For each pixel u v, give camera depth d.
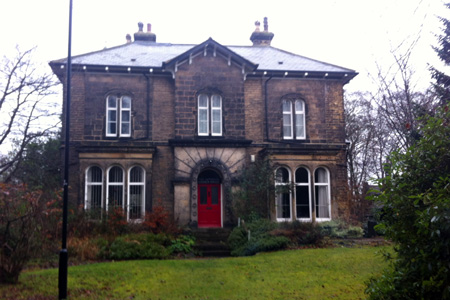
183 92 18.44
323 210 18.98
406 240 5.62
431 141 5.64
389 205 5.72
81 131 17.88
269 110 19.28
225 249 15.34
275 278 10.27
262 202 17.55
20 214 9.44
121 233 14.95
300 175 18.94
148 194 17.58
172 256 13.89
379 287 5.84
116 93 18.42
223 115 18.61
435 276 5.03
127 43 22.50
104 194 17.25
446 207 4.69
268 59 21.20
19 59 18.27
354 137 31.62
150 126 18.31
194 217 17.52
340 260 11.77
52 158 20.66
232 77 18.91
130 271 10.70
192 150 18.08
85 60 18.73
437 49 17.94
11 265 9.14
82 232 14.19
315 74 19.53
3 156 21.33
